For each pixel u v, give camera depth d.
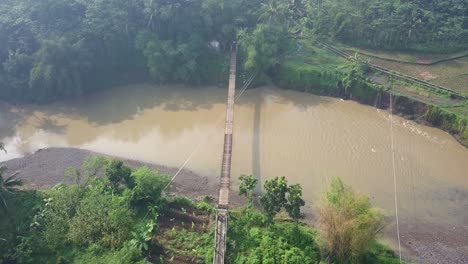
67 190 41.00
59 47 60.75
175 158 51.66
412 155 52.12
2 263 34.09
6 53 63.38
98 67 66.44
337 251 34.03
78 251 35.88
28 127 58.25
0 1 68.81
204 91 66.50
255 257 34.16
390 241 40.03
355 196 34.78
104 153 52.66
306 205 43.84
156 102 63.94
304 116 59.69
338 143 54.03
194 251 35.94
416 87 61.75
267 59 65.12
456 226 42.16
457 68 66.75
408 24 70.38
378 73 65.00
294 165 50.06
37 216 38.38
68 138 55.94
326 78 64.69
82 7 66.62
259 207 43.09
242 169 49.19
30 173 48.53
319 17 74.69
